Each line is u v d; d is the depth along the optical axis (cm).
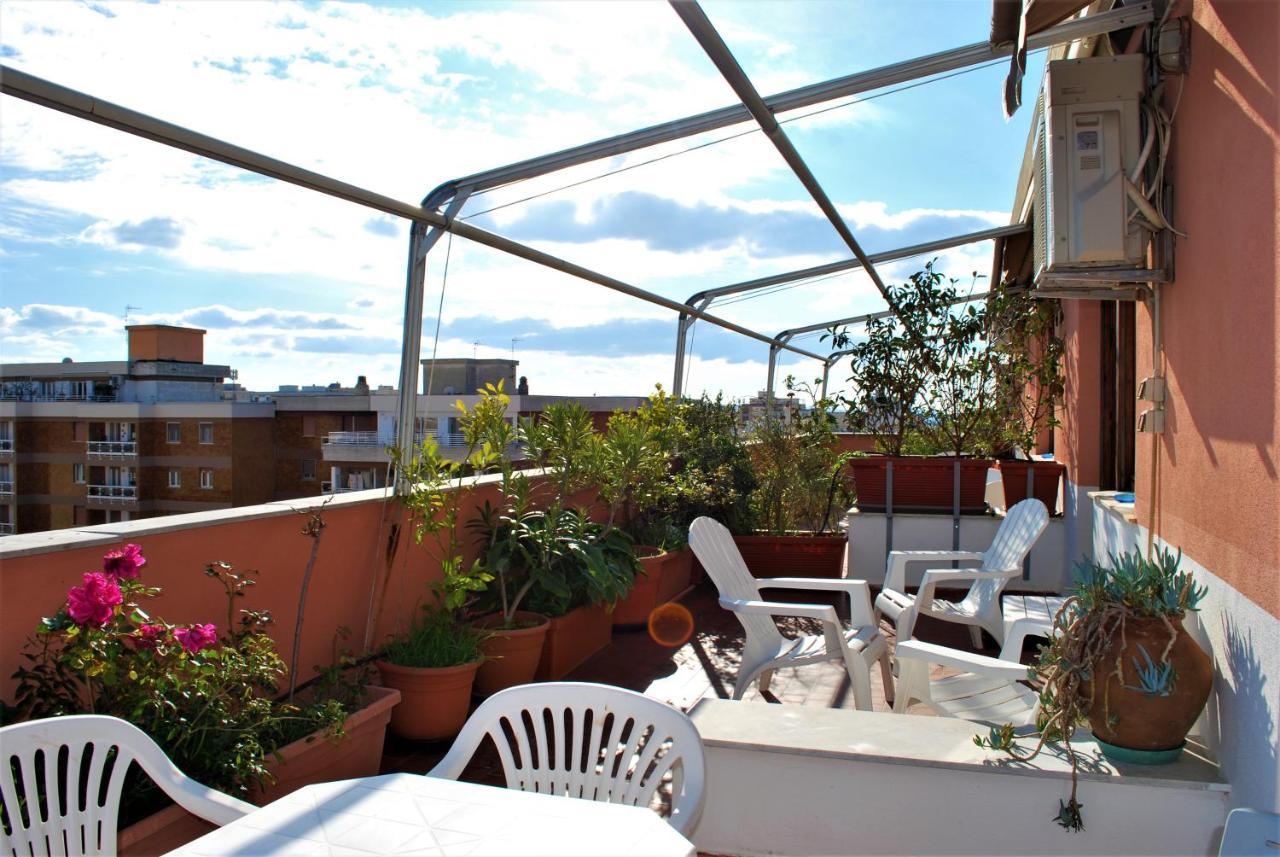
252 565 309
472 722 189
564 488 469
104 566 231
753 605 365
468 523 443
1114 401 527
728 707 291
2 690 228
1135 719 228
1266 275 195
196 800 174
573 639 459
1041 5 259
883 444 670
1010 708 299
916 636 532
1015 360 641
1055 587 608
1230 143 220
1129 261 282
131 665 223
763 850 260
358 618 366
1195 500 252
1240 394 212
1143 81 285
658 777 177
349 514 358
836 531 727
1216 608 233
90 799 175
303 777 268
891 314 654
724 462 700
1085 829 233
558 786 186
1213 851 223
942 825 245
